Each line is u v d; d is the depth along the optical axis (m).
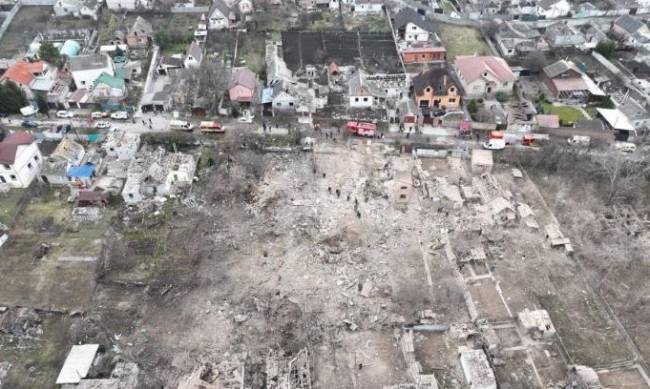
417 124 89.62
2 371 53.09
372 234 69.81
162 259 65.75
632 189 77.31
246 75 96.69
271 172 79.88
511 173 81.50
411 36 116.81
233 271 64.38
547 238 69.81
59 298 60.50
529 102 95.88
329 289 62.41
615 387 53.72
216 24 119.19
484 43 119.44
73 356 53.47
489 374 52.12
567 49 116.44
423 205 74.69
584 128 88.06
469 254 66.75
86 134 85.38
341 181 78.38
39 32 114.94
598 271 66.00
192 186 77.25
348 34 118.25
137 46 111.38
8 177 73.75
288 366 53.78
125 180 76.75
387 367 54.69
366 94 93.31
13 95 87.50
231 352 55.59
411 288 62.44
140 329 57.66
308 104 91.75
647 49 116.00
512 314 59.88
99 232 69.19
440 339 57.56
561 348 56.75
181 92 93.44
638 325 60.00
